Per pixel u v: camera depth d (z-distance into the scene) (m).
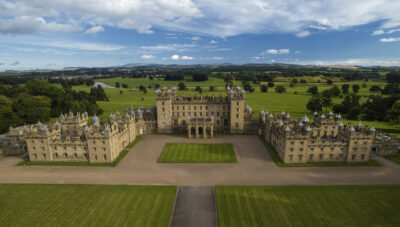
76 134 126.12
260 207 66.81
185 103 142.38
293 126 115.88
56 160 101.12
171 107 142.75
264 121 135.50
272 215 63.22
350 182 80.75
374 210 64.88
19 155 109.06
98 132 96.81
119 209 66.50
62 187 78.81
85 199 71.56
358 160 96.81
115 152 103.19
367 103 189.75
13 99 186.25
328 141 95.62
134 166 95.50
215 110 142.25
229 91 146.00
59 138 101.50
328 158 97.25
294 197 71.50
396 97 166.75
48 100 196.00
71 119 125.38
